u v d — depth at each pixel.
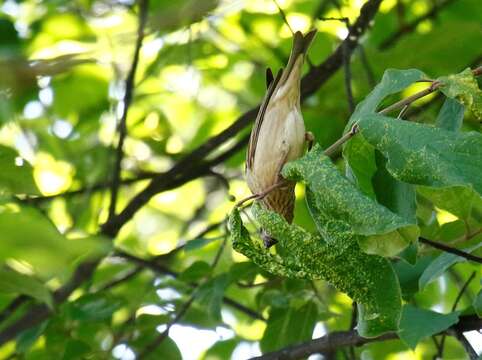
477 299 5.32
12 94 5.50
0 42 5.62
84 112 9.77
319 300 7.18
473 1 9.73
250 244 4.15
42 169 9.77
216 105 11.12
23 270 4.72
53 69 5.21
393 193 4.17
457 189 4.62
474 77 4.11
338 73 8.45
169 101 11.16
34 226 3.15
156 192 8.55
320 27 9.88
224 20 10.23
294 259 4.12
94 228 8.80
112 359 7.69
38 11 9.40
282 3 10.12
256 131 5.36
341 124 8.52
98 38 9.22
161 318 7.74
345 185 3.80
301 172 3.90
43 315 7.31
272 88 5.33
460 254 4.75
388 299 4.04
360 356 8.27
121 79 8.98
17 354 7.82
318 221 4.05
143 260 8.61
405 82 4.09
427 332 5.18
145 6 7.54
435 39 7.77
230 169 10.58
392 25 9.76
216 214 10.75
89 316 7.21
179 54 9.55
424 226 5.93
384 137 3.84
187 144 10.97
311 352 6.59
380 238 3.85
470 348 5.73
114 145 9.52
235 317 9.90
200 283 7.45
